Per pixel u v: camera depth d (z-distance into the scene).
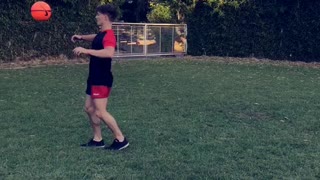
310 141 6.22
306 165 5.15
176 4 21.83
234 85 11.73
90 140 5.94
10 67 15.84
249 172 4.89
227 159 5.33
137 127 6.87
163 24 20.55
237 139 6.26
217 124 7.18
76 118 7.41
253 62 18.75
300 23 19.28
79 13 18.80
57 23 18.34
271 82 12.50
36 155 5.34
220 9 20.52
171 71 14.82
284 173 4.87
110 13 5.46
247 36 20.41
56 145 5.80
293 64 18.36
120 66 16.36
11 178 4.59
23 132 6.45
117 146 5.66
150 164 5.09
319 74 14.86
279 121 7.49
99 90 5.46
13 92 10.04
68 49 18.73
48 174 4.71
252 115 7.97
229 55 20.88
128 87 11.13
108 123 5.59
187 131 6.66
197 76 13.57
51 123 7.03
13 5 17.14
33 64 16.94
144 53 20.12
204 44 21.17
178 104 8.86
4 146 5.71
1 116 7.46
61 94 9.88
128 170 4.89
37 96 9.56
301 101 9.37
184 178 4.67
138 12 25.83
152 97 9.66
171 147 5.80
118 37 19.28
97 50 5.33
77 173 4.75
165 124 7.10
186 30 21.28
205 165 5.09
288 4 19.36
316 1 18.86
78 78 12.86
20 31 17.44
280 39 19.78
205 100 9.33
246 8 20.14
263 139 6.27
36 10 10.45
